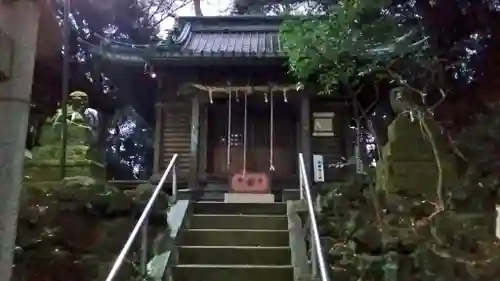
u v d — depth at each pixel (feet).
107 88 50.16
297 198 36.99
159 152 41.78
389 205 22.39
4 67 7.49
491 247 18.99
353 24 26.14
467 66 28.86
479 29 28.12
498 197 20.79
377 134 37.06
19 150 7.69
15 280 20.77
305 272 21.11
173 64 39.81
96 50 41.11
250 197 34.17
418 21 27.22
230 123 41.65
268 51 40.06
